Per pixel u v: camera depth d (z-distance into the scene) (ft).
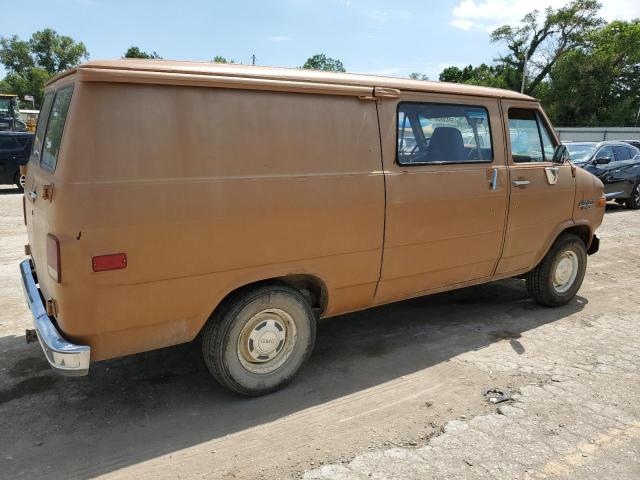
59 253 8.65
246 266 10.55
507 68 178.19
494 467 9.30
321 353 14.15
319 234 11.42
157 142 9.33
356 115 11.90
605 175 40.93
